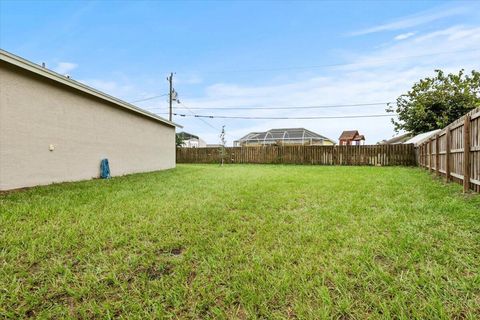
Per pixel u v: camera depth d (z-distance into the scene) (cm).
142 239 230
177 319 128
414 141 1304
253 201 374
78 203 353
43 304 139
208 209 324
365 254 186
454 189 427
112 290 152
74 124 612
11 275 165
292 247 206
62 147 576
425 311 126
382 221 263
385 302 132
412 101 1599
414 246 197
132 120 862
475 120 377
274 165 1455
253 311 131
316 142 2250
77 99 623
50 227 252
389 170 948
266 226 257
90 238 226
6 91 452
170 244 215
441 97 1479
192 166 1351
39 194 416
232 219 283
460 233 220
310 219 281
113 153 762
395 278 154
